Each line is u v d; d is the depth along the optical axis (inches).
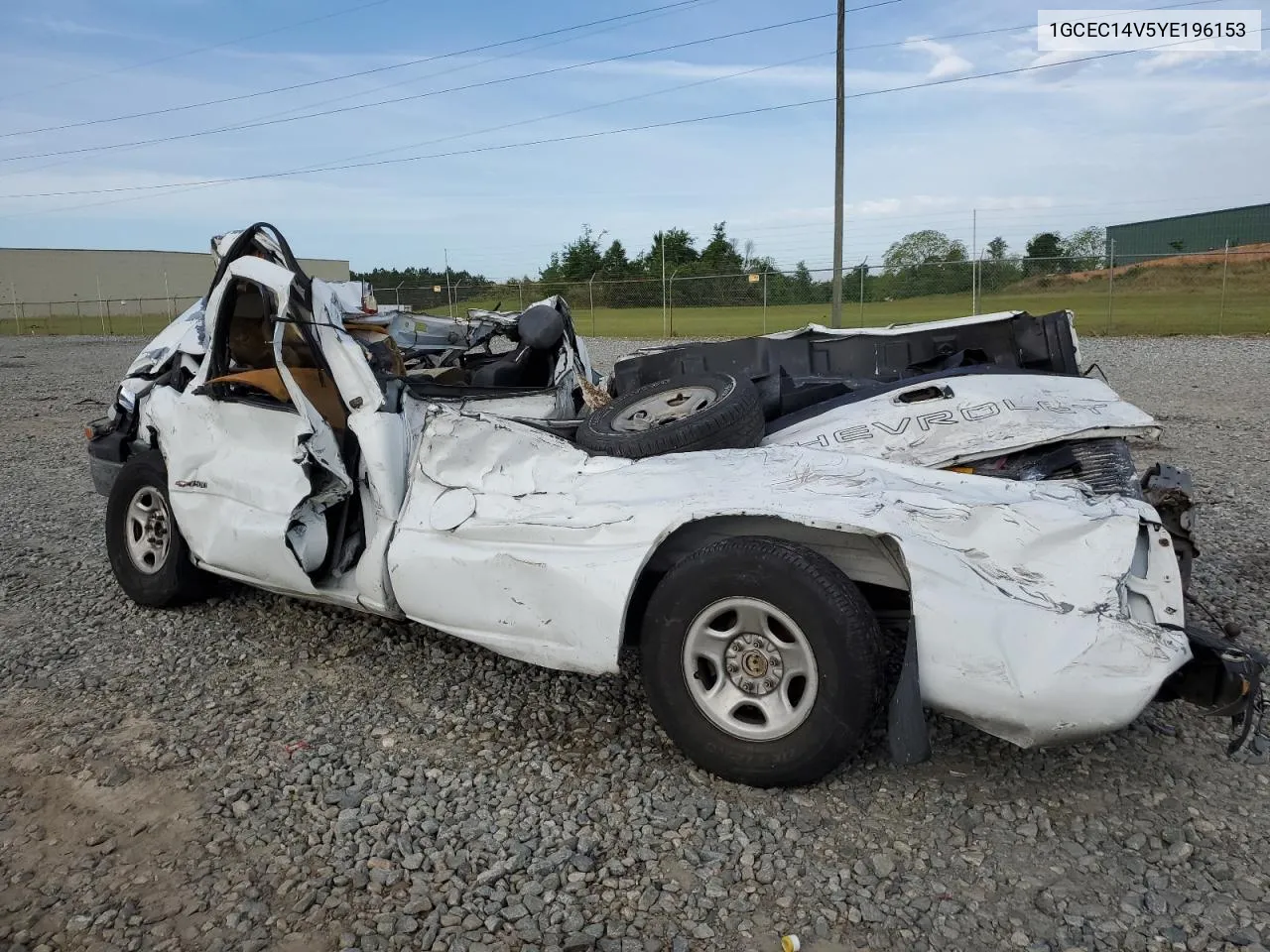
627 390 223.6
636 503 129.3
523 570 131.5
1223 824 110.5
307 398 159.8
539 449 145.8
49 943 95.0
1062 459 152.4
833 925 95.5
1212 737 130.9
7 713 148.3
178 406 181.6
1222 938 91.6
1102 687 105.4
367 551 152.3
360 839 111.9
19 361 935.7
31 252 2171.5
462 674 158.2
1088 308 1001.5
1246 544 217.0
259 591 203.0
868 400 168.2
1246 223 1327.5
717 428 144.6
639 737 135.0
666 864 105.9
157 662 166.9
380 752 133.3
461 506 143.9
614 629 123.6
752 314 1163.9
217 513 170.7
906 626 131.3
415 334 242.7
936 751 128.4
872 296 1072.8
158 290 2412.6
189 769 129.8
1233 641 116.5
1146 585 114.0
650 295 1214.9
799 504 119.4
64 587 209.6
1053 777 121.3
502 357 233.8
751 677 118.9
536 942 94.0
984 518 116.7
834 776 122.6
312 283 161.9
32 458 381.7
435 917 97.7
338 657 166.9
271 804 120.2
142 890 103.7
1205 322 864.9
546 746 133.6
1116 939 92.1
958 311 1031.0
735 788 120.2
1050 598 111.0
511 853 108.5
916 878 102.4
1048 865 104.0
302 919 98.2
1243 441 345.1
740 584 115.9
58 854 110.7
